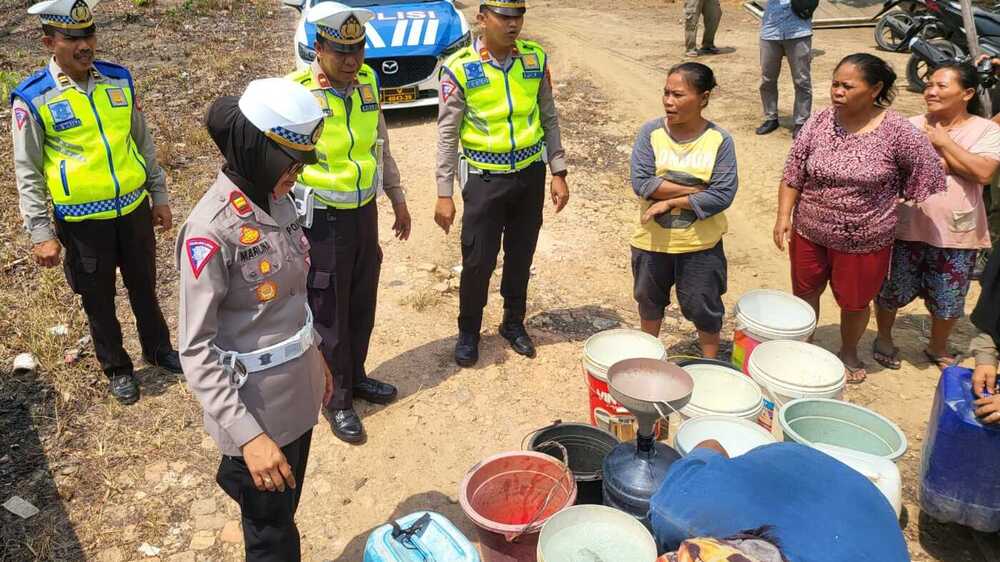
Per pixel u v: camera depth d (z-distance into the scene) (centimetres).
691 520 179
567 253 579
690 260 385
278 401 238
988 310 274
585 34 1255
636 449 279
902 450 299
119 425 391
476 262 418
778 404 341
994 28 855
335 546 328
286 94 210
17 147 356
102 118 370
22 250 554
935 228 408
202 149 731
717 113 864
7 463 363
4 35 1152
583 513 255
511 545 273
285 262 230
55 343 446
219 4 1370
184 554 321
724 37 1223
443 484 363
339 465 374
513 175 405
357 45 327
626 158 752
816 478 180
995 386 276
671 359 375
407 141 782
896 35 1066
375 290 387
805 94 761
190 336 217
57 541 323
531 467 298
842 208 389
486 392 425
